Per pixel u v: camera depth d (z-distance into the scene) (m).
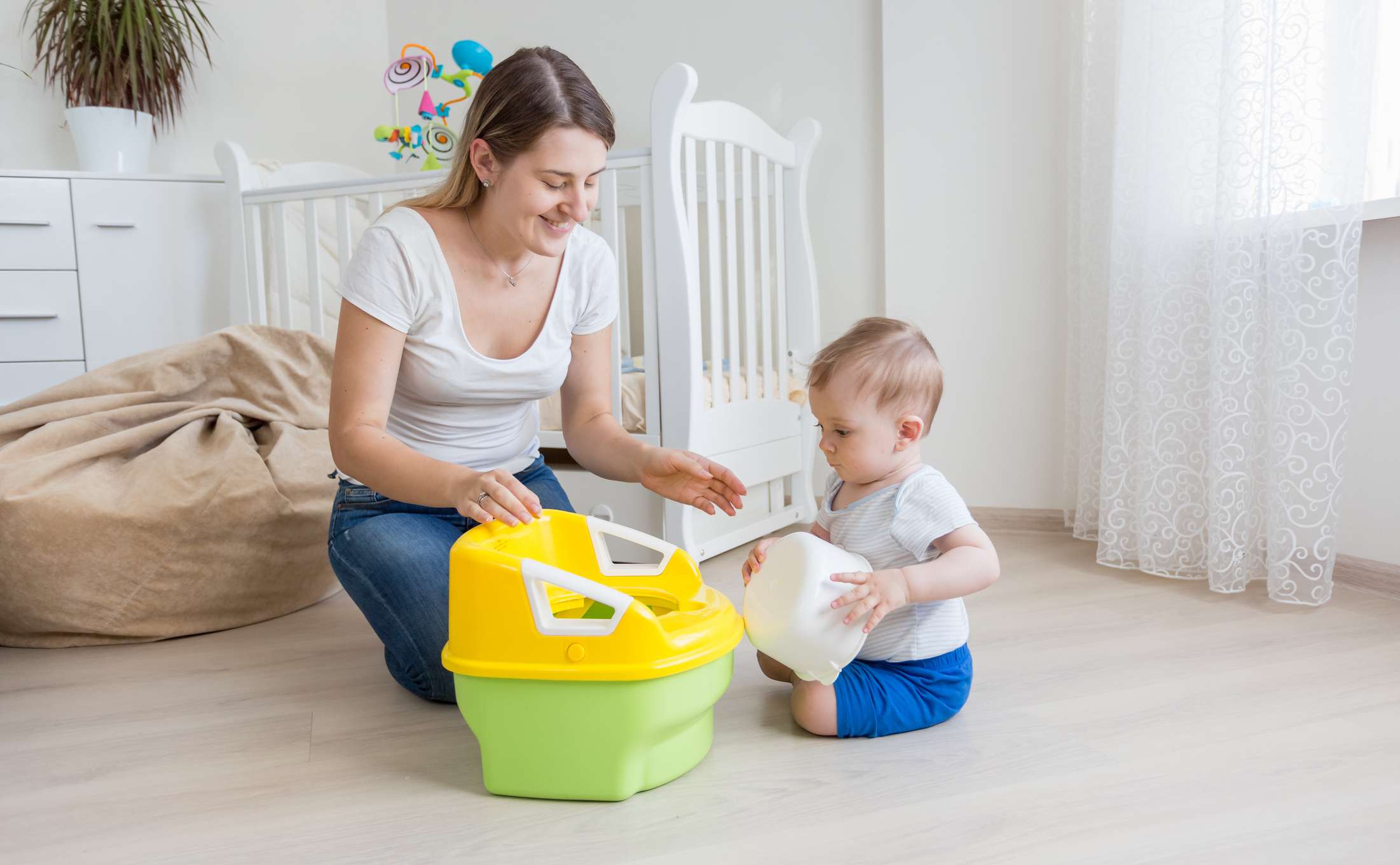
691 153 1.94
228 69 3.06
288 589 1.67
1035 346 2.24
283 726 1.18
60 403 1.71
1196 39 1.71
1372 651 1.35
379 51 3.23
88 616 1.50
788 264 2.51
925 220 2.35
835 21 2.51
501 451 1.34
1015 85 2.21
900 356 1.08
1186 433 1.76
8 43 2.84
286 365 1.89
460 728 1.17
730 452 2.09
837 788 0.97
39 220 2.58
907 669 1.10
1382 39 1.68
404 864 0.85
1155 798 0.93
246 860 0.86
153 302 2.70
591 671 0.91
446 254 1.17
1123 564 1.86
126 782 1.03
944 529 1.07
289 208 2.64
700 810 0.93
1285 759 1.01
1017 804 0.93
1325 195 1.56
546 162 1.06
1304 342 1.57
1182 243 1.74
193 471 1.58
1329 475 1.56
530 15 2.95
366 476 1.10
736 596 1.75
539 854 0.86
